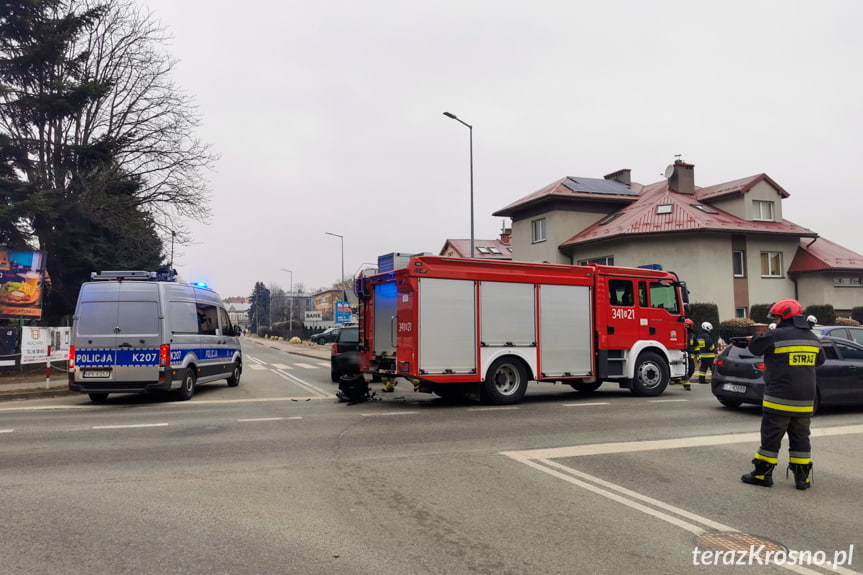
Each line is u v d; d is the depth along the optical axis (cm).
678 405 1140
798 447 565
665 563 385
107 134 2219
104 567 372
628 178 3766
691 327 1381
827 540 430
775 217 3025
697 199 3200
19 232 1980
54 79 2020
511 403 1151
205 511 483
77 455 688
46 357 1675
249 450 715
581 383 1384
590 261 3145
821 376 1006
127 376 1171
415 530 441
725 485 571
